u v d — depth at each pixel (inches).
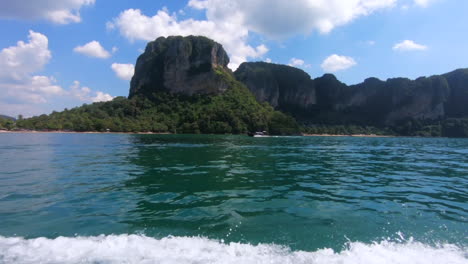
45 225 197.5
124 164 546.3
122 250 156.3
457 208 253.1
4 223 200.8
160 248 159.5
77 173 433.7
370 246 168.9
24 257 147.8
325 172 468.8
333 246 167.9
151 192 305.3
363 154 884.6
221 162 589.6
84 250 156.1
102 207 244.5
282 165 553.0
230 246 164.1
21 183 352.8
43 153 789.2
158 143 1368.1
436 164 615.2
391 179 408.8
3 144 1191.6
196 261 144.5
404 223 210.7
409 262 150.3
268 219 215.5
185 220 210.5
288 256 152.9
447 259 154.4
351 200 279.4
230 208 244.7
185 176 410.0
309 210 242.1
